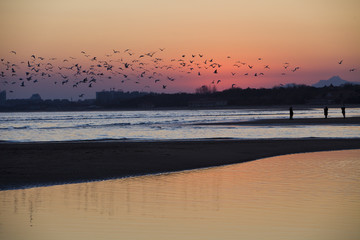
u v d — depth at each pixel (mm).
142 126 100625
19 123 138125
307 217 18656
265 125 91812
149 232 16781
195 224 17781
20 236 16328
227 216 18922
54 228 17312
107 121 144375
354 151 43188
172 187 25406
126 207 20547
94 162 35375
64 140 61656
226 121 115625
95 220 18391
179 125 101000
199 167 33344
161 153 41344
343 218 18453
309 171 30797
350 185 25453
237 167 33250
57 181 27375
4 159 36969
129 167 33031
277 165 34094
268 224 17719
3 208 20422
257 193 23484
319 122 97938
